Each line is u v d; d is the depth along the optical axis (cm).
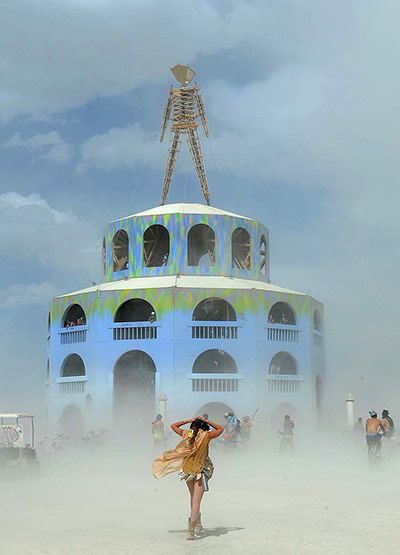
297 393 5606
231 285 5662
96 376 5488
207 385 5334
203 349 5375
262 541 1405
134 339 5441
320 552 1303
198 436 1525
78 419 5722
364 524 1588
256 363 5403
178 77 7619
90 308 5609
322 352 6122
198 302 5409
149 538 1470
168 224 5972
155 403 5338
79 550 1352
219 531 1530
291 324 5741
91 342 5562
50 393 5816
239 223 6119
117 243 6406
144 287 5559
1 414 3275
